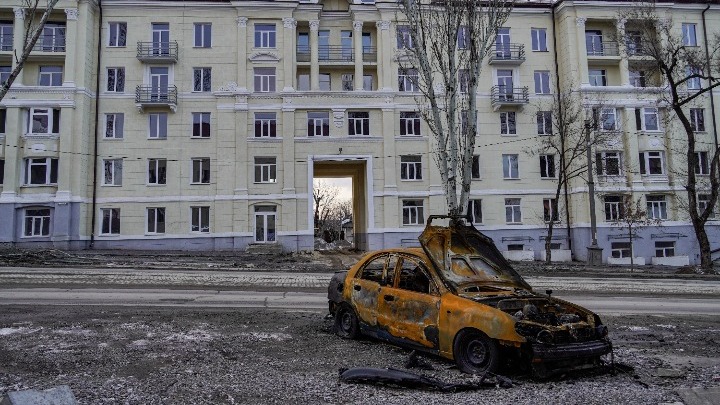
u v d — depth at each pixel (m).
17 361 6.52
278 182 34.47
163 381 5.80
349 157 34.81
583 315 6.61
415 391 5.63
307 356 7.20
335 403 5.16
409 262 7.62
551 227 30.86
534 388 5.76
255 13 35.28
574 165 35.53
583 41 36.03
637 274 24.83
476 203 35.69
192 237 33.66
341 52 36.25
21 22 32.59
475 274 7.43
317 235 75.81
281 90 34.91
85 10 33.50
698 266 28.14
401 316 7.36
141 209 33.59
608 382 6.10
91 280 17.31
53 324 9.09
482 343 6.23
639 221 29.55
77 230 32.12
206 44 35.19
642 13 31.80
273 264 26.39
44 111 32.66
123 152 33.88
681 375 6.48
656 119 36.62
